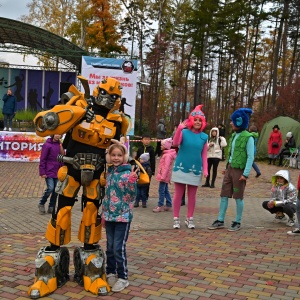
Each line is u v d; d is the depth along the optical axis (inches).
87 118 166.2
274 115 1178.0
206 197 423.2
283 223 316.8
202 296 169.6
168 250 233.5
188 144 279.9
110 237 176.9
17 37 869.8
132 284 179.2
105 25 1389.0
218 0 1533.0
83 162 166.2
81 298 161.9
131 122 683.4
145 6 1608.0
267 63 2065.7
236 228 285.9
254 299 168.9
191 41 1716.3
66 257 176.4
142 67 1614.2
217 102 2164.1
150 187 475.8
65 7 1530.5
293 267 211.6
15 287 170.2
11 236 250.4
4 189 422.9
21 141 641.6
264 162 832.3
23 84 1052.5
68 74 1056.8
